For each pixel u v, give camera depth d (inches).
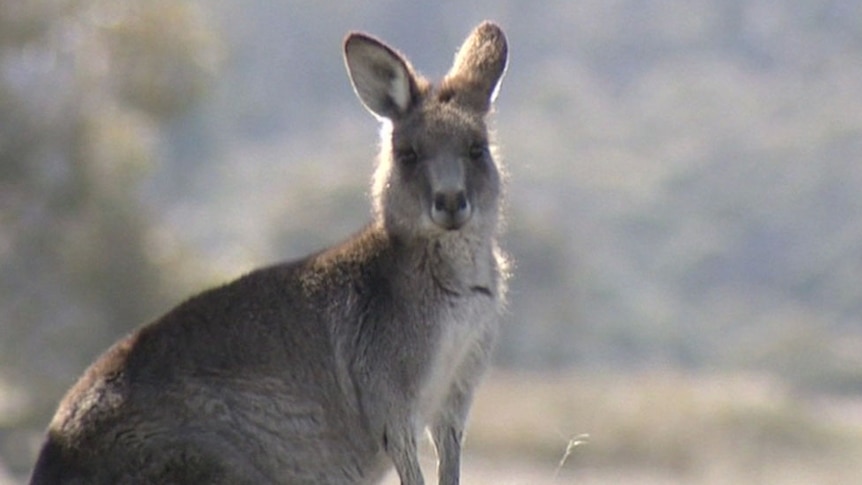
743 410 3533.5
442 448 1184.8
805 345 6515.8
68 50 3791.8
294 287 1168.8
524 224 6289.4
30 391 3607.3
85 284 3720.5
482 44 1217.4
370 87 1196.5
